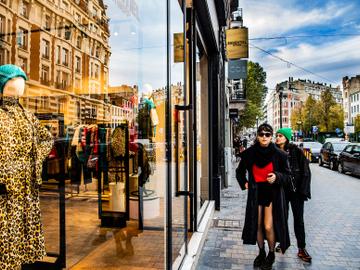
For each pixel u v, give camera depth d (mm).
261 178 3826
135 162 4336
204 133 7109
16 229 1706
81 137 5191
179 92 3957
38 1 2680
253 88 31109
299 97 115250
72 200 5297
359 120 52000
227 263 4008
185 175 4113
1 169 1650
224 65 11094
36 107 3361
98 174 4824
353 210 7074
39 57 2928
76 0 3057
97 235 3916
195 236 4492
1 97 1774
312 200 8242
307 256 4090
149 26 3307
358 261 4105
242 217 6324
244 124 34312
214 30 6582
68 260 3225
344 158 14266
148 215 3762
